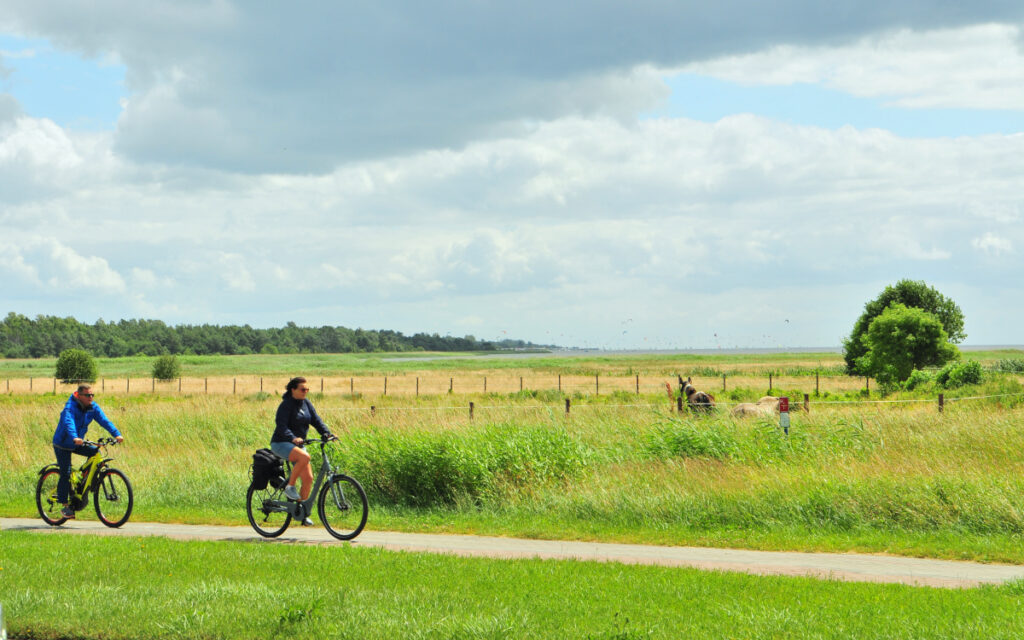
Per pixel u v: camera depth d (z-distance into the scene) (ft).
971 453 55.47
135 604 26.66
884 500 44.32
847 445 60.08
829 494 45.73
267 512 43.45
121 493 47.16
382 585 29.50
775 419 65.72
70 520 49.57
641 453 59.00
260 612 25.68
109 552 35.70
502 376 294.05
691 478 51.31
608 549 39.34
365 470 56.13
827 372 268.00
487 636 23.21
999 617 25.17
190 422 92.22
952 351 181.88
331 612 25.68
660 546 40.42
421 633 23.48
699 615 25.46
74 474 47.47
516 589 28.81
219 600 26.99
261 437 85.66
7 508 53.67
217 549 36.70
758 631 23.56
